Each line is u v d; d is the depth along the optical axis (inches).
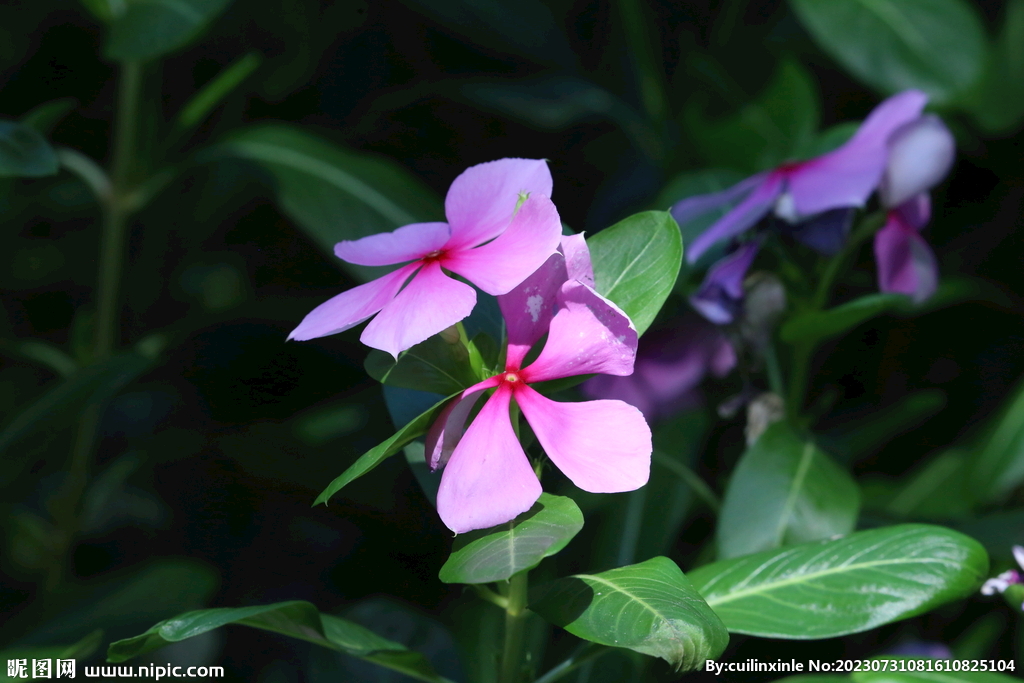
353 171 30.0
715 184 28.4
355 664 28.8
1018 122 31.1
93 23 40.0
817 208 25.0
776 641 32.0
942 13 30.8
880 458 38.2
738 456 31.6
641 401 27.1
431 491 23.9
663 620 22.3
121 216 31.1
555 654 28.3
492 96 36.7
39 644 27.6
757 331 26.2
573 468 22.3
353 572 37.3
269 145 30.5
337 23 39.8
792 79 33.1
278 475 35.0
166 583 29.8
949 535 23.8
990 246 37.3
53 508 32.1
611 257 23.5
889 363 38.0
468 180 22.8
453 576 22.1
